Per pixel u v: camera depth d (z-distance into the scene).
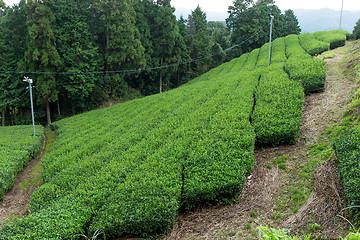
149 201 7.74
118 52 34.34
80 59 31.80
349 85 14.83
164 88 43.94
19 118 32.53
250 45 56.66
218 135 11.27
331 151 8.98
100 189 9.56
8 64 30.44
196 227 7.42
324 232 6.02
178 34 41.66
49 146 22.73
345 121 10.52
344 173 7.07
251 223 7.04
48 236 7.26
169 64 41.56
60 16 29.75
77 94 31.77
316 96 15.11
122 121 20.59
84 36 31.83
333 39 33.28
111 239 7.60
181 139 11.98
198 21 48.72
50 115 33.66
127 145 13.77
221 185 7.92
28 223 7.89
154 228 7.32
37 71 29.42
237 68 38.34
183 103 19.86
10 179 13.48
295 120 11.15
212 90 21.23
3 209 11.55
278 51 37.50
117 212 7.71
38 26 27.81
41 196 10.34
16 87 30.83
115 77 35.38
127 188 8.82
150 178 9.18
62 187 10.83
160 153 11.09
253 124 11.88
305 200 7.30
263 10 55.38
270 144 11.14
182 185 8.66
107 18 33.09
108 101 36.94
